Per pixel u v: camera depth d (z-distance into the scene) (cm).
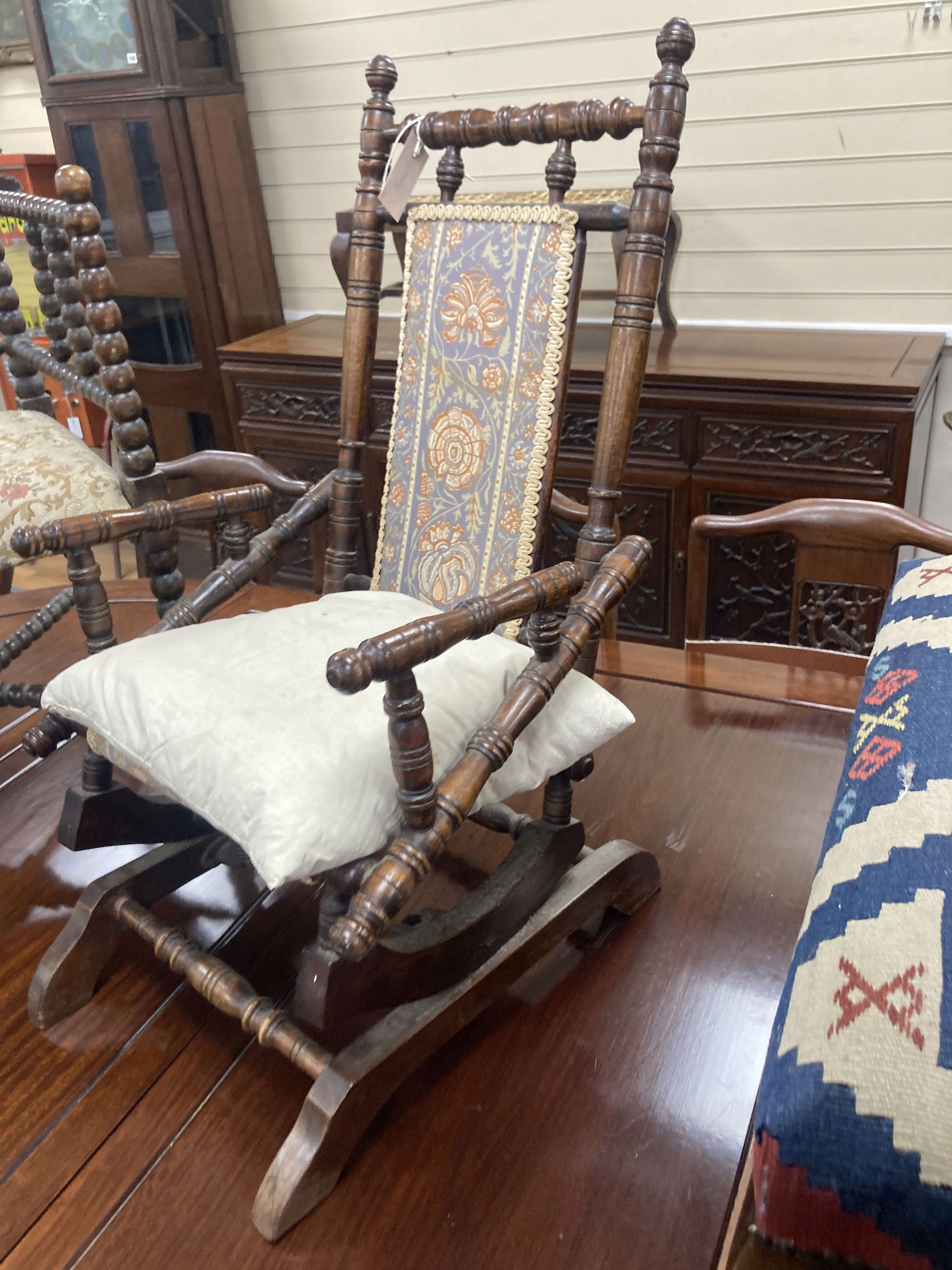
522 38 246
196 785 86
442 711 92
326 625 104
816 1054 48
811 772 129
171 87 251
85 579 113
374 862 83
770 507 211
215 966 90
